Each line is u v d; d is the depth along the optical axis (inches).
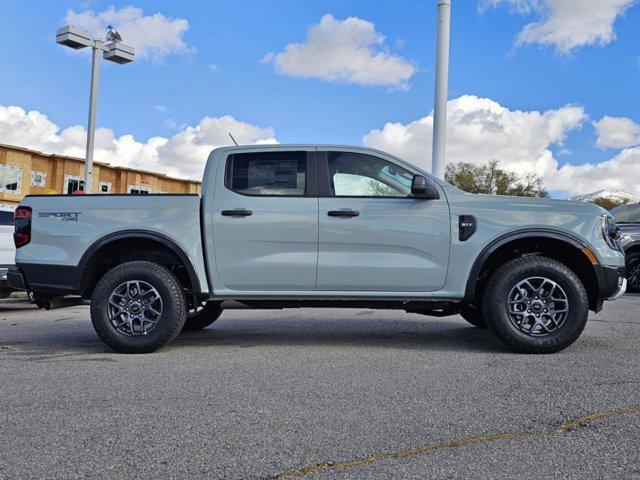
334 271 202.2
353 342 225.9
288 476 97.6
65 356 198.2
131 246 215.8
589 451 107.7
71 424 124.3
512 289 197.3
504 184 1955.0
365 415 129.6
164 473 98.9
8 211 345.1
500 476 97.2
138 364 184.2
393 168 209.3
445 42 427.2
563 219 200.8
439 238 201.5
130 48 605.0
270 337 239.3
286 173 208.8
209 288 206.8
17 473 99.0
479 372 170.2
